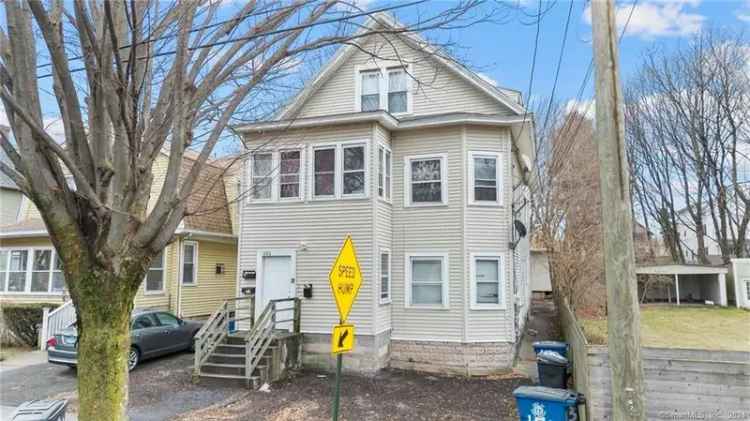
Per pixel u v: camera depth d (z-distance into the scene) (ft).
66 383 36.35
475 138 44.93
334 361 41.32
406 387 36.06
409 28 20.20
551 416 21.88
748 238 102.63
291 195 44.96
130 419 27.27
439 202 44.68
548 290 102.42
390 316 44.45
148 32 18.63
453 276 43.47
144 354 41.14
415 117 46.39
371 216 42.22
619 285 15.84
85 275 15.51
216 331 38.78
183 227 55.62
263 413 28.68
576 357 30.27
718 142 101.71
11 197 70.33
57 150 14.35
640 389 15.37
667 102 108.68
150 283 54.49
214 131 18.75
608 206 16.28
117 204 15.66
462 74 46.11
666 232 112.37
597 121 16.89
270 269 44.75
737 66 98.68
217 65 18.63
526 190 64.13
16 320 52.31
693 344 48.39
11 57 15.49
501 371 41.96
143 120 17.54
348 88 49.39
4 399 31.96
